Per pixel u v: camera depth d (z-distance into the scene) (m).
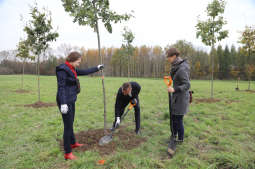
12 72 48.03
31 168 2.54
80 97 9.32
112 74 58.84
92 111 6.07
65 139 2.72
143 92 11.39
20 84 16.11
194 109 6.06
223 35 7.76
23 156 2.87
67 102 2.71
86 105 7.10
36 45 7.29
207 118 4.94
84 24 3.32
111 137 3.40
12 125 4.43
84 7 3.29
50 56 50.44
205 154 2.85
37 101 7.93
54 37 7.31
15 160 2.74
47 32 7.25
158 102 7.73
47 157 2.80
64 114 2.68
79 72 3.12
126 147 3.13
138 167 2.49
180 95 3.03
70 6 3.30
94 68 3.37
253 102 7.24
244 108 6.11
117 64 55.78
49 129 4.08
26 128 4.21
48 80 22.67
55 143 3.34
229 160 2.51
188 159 2.66
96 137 3.56
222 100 7.91
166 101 7.98
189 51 15.61
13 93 10.38
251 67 13.14
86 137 3.57
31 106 6.74
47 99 8.54
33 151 3.02
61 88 2.60
